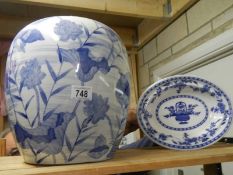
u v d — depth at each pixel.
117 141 0.45
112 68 0.43
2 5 1.34
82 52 0.40
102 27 0.44
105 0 1.12
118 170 0.38
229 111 0.57
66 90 0.39
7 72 0.43
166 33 1.43
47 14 1.45
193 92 0.61
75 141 0.40
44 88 0.39
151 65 1.59
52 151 0.39
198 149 0.54
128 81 0.46
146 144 0.69
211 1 1.07
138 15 1.20
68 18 0.43
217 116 0.59
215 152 0.48
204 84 0.59
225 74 1.02
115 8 1.14
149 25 1.54
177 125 0.60
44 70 0.39
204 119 0.60
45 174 0.35
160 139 0.57
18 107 0.40
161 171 1.37
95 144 0.41
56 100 0.39
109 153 0.44
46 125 0.39
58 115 0.39
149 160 0.42
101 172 0.37
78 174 0.36
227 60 1.01
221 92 0.59
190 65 1.20
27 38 0.42
